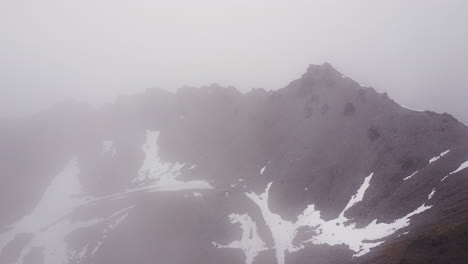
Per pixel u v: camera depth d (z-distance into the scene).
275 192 103.88
